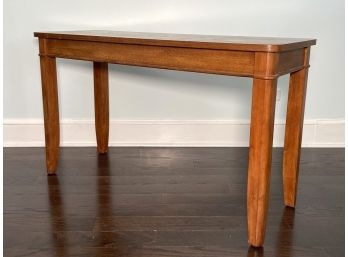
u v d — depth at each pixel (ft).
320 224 4.92
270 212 5.24
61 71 7.56
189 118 7.82
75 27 7.32
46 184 6.09
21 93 7.60
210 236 4.64
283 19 7.25
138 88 7.69
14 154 7.41
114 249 4.35
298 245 4.46
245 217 5.10
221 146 7.90
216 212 5.23
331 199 5.62
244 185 6.11
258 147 4.21
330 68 7.48
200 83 7.63
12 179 6.26
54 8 7.23
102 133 7.37
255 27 7.29
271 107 4.10
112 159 7.21
